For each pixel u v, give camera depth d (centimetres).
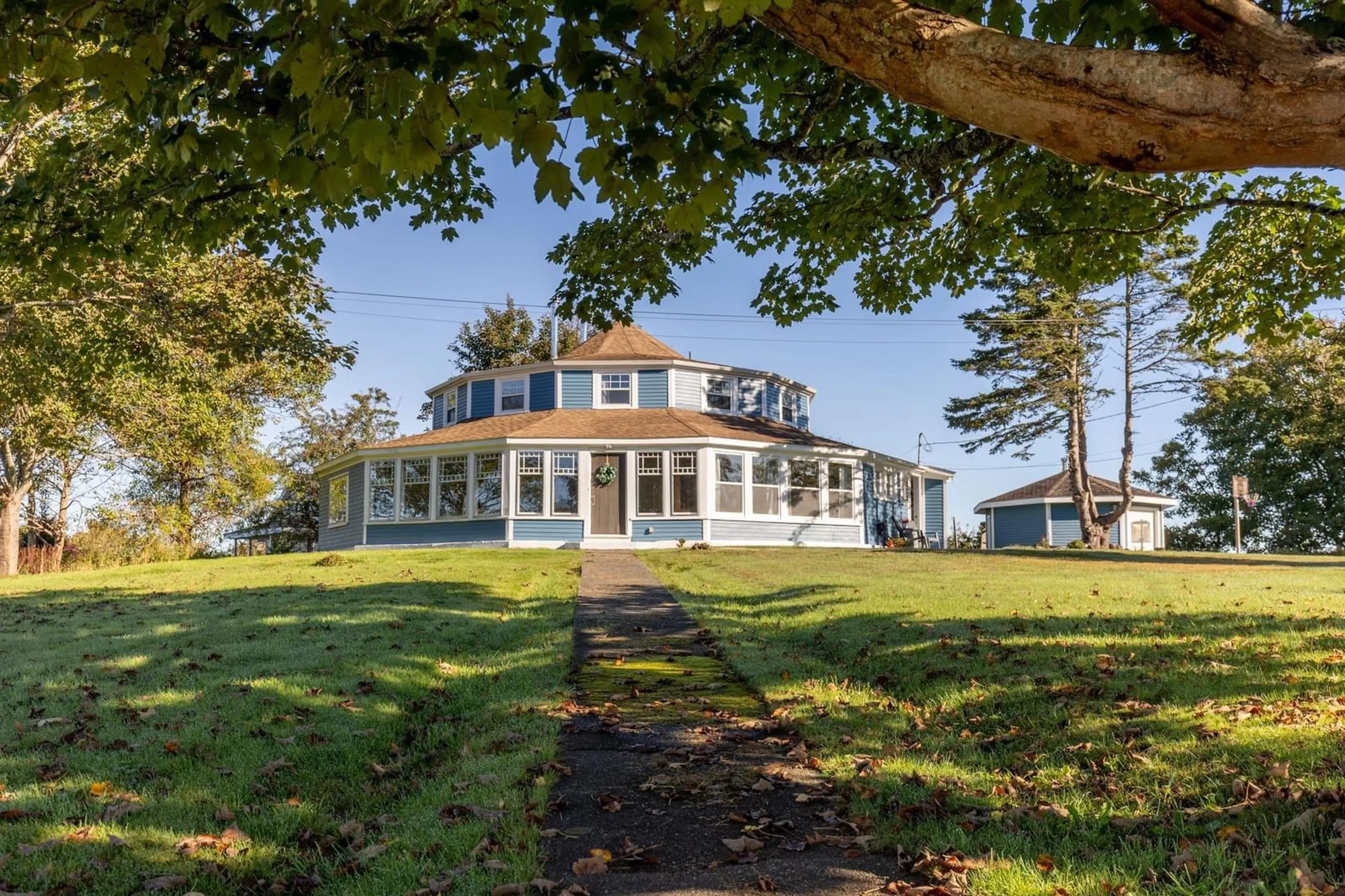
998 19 496
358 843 439
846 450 2812
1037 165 727
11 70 403
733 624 1056
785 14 334
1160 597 1079
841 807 484
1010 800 476
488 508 2600
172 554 3038
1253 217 908
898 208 839
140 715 620
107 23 393
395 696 697
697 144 345
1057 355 3077
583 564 1830
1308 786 427
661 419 2752
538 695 723
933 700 678
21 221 663
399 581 1461
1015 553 2178
